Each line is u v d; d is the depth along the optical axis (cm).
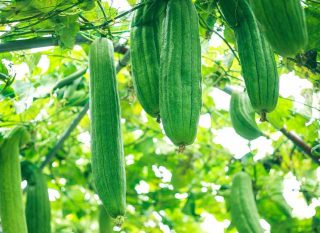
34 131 623
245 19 391
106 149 375
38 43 461
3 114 583
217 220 775
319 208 654
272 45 360
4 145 498
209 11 439
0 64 514
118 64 526
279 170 715
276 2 351
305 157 692
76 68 645
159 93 363
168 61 365
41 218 527
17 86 564
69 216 844
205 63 609
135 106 715
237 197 587
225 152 736
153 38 395
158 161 746
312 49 479
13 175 483
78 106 650
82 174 755
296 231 704
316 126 573
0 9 417
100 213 602
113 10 493
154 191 770
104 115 386
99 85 395
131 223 807
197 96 358
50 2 419
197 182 763
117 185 366
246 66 379
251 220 575
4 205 470
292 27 352
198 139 746
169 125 350
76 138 717
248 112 546
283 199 710
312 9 472
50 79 610
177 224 856
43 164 608
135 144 743
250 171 720
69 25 443
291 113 606
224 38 477
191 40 371
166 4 400
